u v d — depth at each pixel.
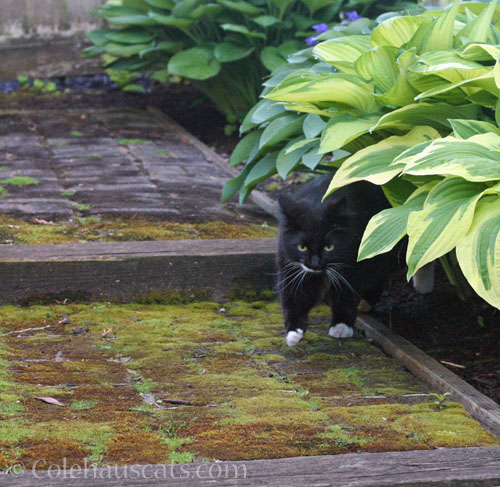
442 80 3.31
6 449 2.49
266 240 4.96
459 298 4.79
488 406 3.03
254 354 3.79
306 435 2.72
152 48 8.74
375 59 3.40
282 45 8.23
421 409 3.05
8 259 4.36
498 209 2.85
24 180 6.50
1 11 11.06
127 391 3.16
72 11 11.30
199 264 4.63
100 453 2.51
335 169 5.11
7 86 11.12
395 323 4.53
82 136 8.62
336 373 3.55
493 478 2.32
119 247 4.68
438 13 3.90
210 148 8.81
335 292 4.12
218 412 2.95
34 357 3.55
